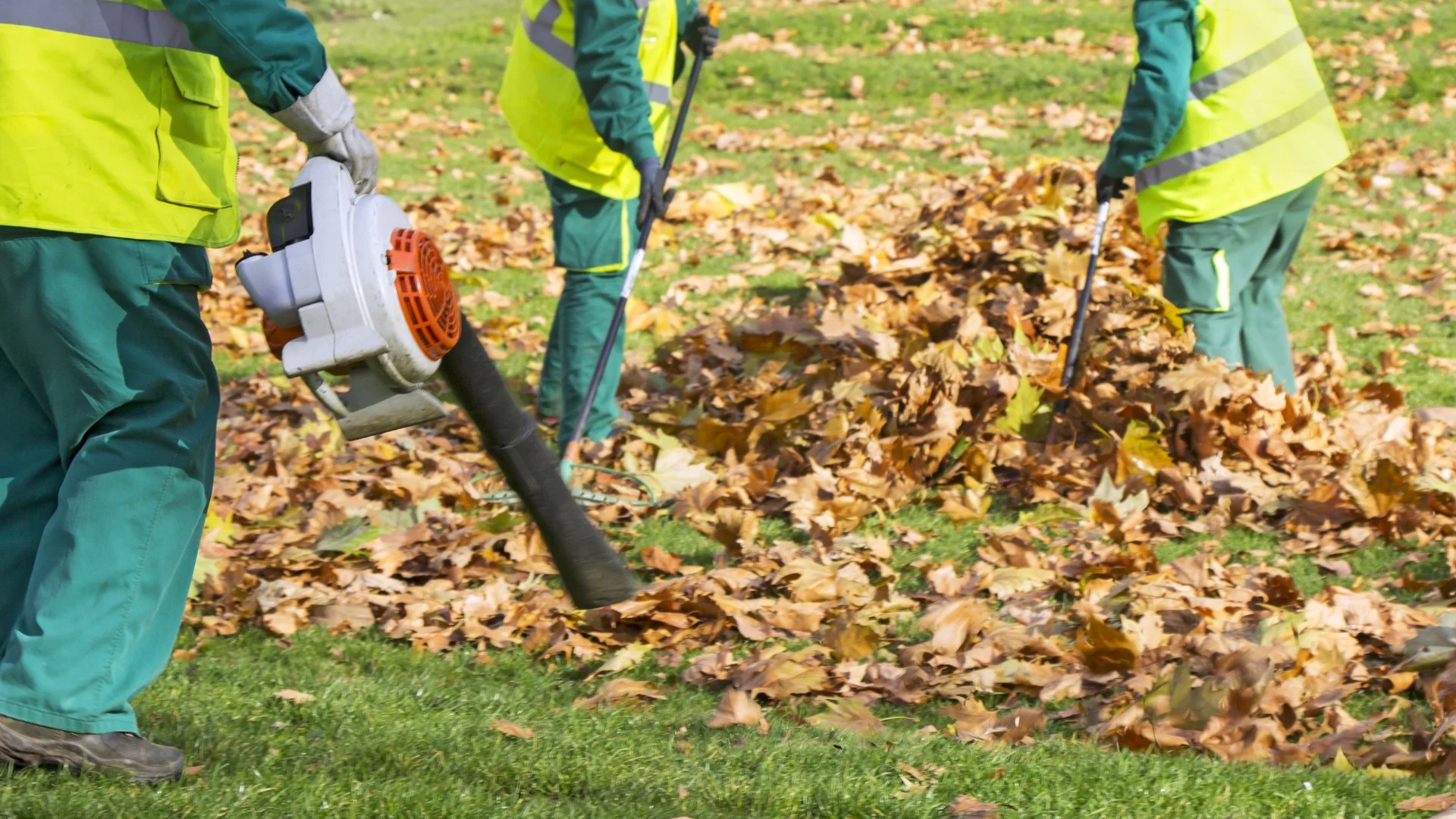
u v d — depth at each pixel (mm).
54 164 3188
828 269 10844
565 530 3678
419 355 3234
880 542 6195
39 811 3145
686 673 5066
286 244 3182
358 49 21391
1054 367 7457
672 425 7699
